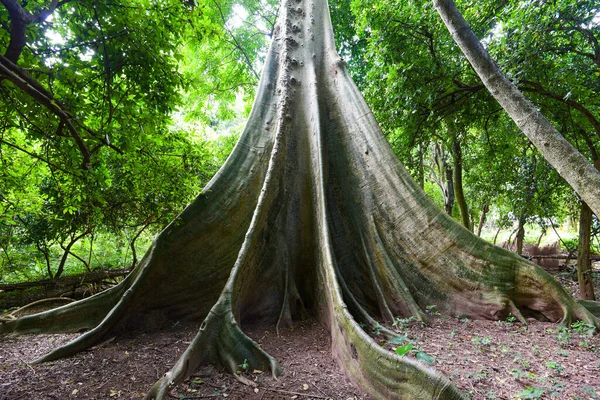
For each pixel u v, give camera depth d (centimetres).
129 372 400
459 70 711
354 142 652
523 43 571
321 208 579
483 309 541
